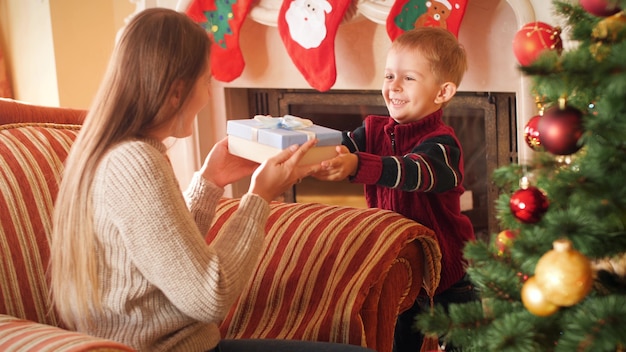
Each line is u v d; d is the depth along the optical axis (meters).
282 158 1.34
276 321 1.59
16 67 3.00
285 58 2.57
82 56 2.93
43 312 1.44
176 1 2.63
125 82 1.17
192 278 1.13
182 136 1.25
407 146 1.80
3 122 1.62
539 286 1.09
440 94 1.80
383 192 1.86
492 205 2.44
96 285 1.17
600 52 1.12
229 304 1.18
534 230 1.15
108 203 1.14
